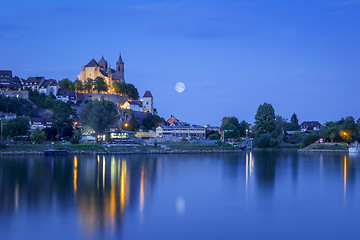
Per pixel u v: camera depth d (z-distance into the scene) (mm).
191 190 87438
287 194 83812
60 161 145625
